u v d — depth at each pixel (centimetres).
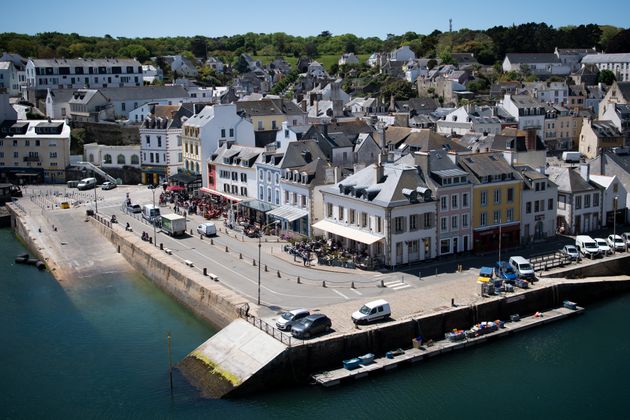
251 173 12669
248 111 16750
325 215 10519
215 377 7025
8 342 8106
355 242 9969
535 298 8562
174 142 16200
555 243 10650
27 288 10031
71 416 6519
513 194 10375
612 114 19312
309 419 6412
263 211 11775
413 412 6519
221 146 14138
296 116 17388
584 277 9544
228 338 7462
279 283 8912
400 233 9406
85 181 16262
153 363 7538
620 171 11756
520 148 13712
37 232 12525
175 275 9488
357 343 7250
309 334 7181
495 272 9056
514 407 6619
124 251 11362
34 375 7306
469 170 10125
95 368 7438
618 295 9425
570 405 6662
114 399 6800
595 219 11369
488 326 7925
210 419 6431
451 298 8269
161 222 12025
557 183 11219
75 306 9281
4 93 17625
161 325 8594
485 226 10169
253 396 6806
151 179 16725
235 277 9200
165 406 6656
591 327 8306
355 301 8206
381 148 12175
